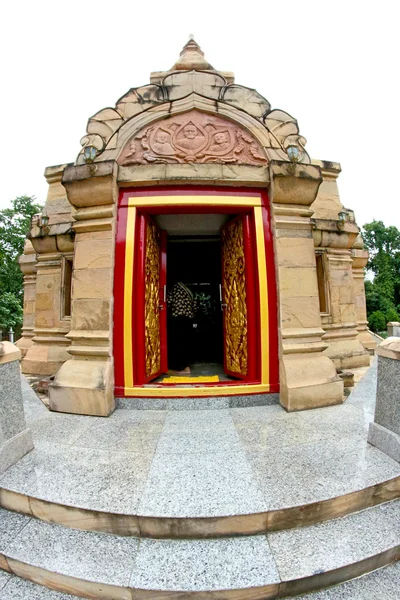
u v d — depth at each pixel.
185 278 8.60
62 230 6.71
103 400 4.21
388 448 3.04
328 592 2.04
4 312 21.58
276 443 3.34
